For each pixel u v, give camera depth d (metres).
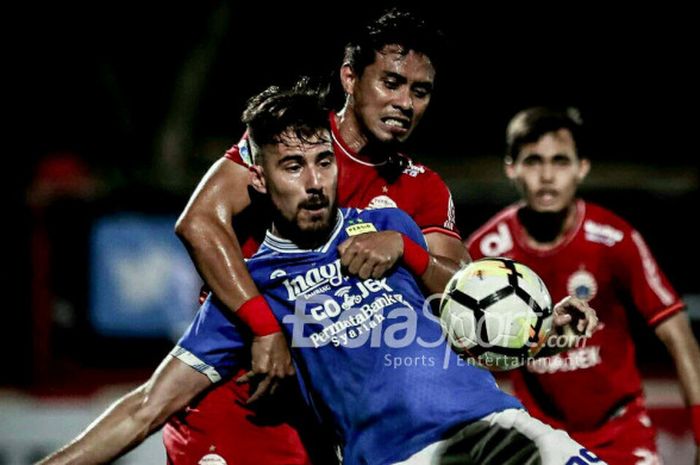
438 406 14.02
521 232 20.36
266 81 60.88
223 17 58.44
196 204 16.17
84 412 31.34
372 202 16.98
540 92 61.84
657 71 61.53
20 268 43.16
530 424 13.95
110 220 41.38
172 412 15.43
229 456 16.86
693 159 61.44
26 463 30.41
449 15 60.47
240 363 15.89
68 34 58.19
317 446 16.98
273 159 14.76
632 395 20.09
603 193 44.00
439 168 54.50
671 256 43.53
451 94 61.78
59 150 58.53
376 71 16.48
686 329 19.64
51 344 41.88
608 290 19.95
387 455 14.05
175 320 41.75
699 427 18.94
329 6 58.88
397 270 15.10
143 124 60.53
